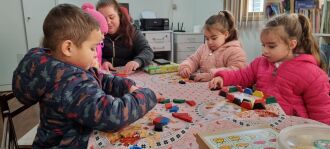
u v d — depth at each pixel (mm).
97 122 594
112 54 1729
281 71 1100
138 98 686
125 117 627
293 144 432
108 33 1673
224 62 1454
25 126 2234
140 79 1209
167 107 805
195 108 809
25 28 3195
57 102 595
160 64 1473
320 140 442
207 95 945
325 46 2170
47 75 602
